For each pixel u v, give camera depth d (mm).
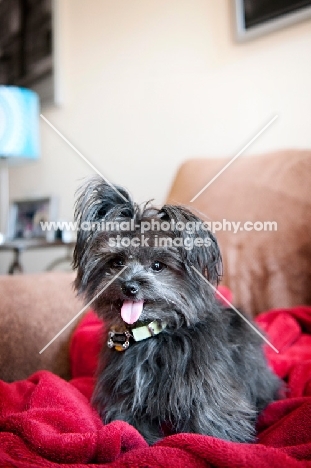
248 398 968
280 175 1637
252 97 2027
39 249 3037
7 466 672
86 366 1284
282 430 824
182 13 2260
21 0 3035
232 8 2041
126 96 2531
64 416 839
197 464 672
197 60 2215
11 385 1061
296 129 1897
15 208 2879
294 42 1879
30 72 3008
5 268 3312
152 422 919
